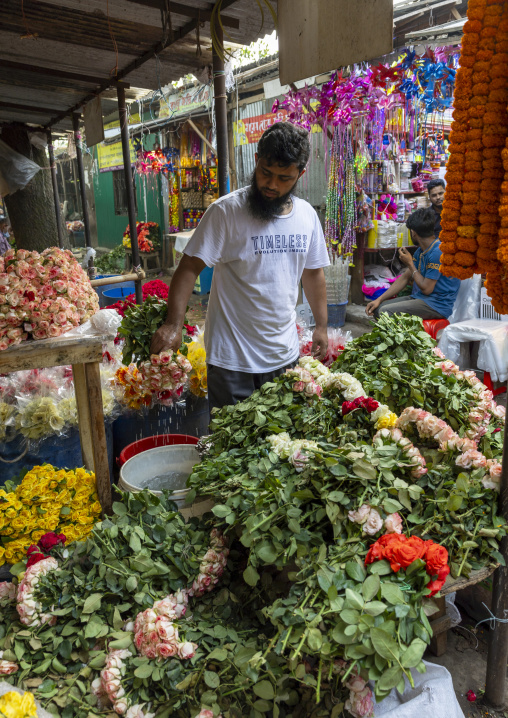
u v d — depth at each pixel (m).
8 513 1.81
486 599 1.80
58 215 6.02
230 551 1.53
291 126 1.86
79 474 1.95
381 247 5.64
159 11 2.55
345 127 3.85
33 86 3.99
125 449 2.34
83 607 1.37
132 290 5.82
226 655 1.25
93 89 4.11
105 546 1.46
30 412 2.30
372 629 1.05
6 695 1.00
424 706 1.25
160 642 1.23
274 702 1.16
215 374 2.19
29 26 2.75
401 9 4.48
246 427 1.79
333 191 4.07
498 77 1.15
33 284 1.82
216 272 2.15
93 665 1.29
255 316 2.12
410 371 2.02
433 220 3.93
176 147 8.91
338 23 1.54
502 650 1.51
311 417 1.74
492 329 3.58
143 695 1.22
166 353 1.84
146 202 10.34
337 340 3.15
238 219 1.98
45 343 1.73
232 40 2.65
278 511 1.33
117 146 10.73
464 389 1.93
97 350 1.81
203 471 1.63
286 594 1.39
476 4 1.15
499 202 1.20
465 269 1.30
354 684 1.15
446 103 3.60
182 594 1.40
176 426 2.81
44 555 1.53
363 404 1.69
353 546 1.26
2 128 5.39
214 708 1.18
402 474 1.47
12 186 5.25
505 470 1.40
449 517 1.37
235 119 6.71
